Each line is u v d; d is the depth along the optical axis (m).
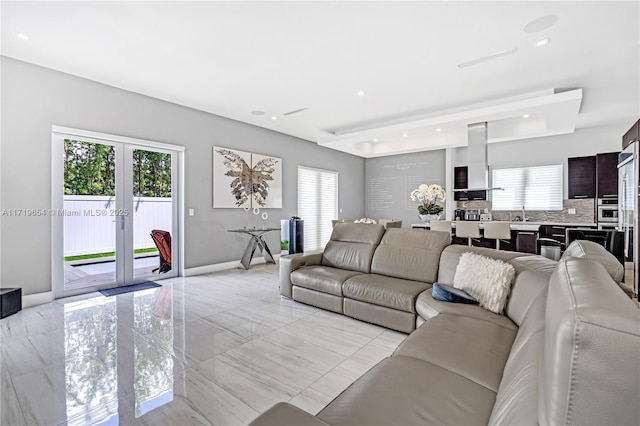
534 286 1.86
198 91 4.45
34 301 3.59
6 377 2.09
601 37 3.08
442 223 5.82
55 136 3.79
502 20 2.79
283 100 4.85
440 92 4.55
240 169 5.92
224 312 3.36
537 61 3.59
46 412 1.74
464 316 2.08
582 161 6.55
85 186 4.06
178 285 4.49
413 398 1.18
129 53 3.34
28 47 3.21
